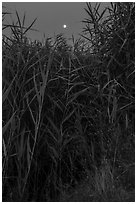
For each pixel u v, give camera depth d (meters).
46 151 2.64
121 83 3.11
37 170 2.57
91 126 2.90
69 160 2.71
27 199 2.38
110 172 2.40
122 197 2.20
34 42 3.15
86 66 3.14
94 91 3.04
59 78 3.01
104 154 2.63
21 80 2.69
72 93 2.87
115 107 2.73
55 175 2.50
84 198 2.24
